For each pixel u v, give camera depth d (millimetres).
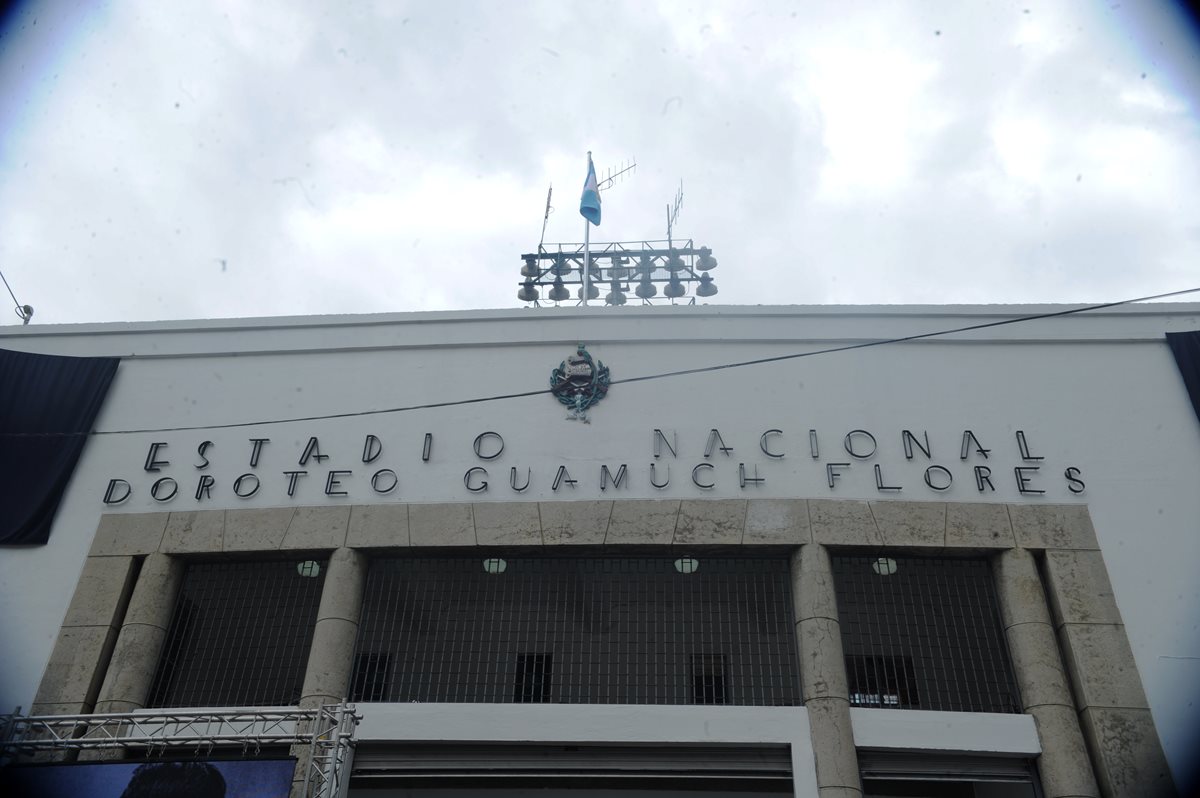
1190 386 12828
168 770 9438
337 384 13453
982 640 11891
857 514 12109
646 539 12031
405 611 12352
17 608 12047
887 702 11609
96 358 13727
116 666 11594
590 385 13070
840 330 13383
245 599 12570
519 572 12562
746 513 12148
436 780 12352
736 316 13531
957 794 13500
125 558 12328
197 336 13930
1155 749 10664
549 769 11219
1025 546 11922
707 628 12133
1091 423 12688
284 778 9430
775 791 12242
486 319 13742
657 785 12438
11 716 9836
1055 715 10977
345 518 12406
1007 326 13359
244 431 13172
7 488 12758
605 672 11977
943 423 12711
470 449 12820
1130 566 11758
